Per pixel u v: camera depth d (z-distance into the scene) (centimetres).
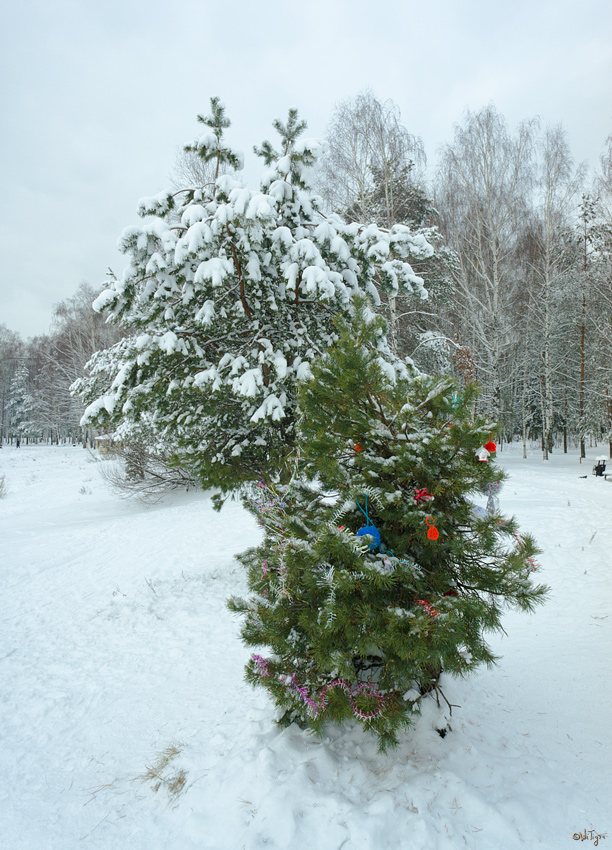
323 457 273
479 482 250
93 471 2512
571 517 884
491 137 2420
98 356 841
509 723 290
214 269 484
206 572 730
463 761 250
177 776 276
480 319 2480
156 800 261
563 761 253
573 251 2712
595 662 359
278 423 577
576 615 453
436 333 1862
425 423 274
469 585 259
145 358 512
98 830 245
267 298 555
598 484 1432
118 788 276
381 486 264
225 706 349
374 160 1973
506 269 2544
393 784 237
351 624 229
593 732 277
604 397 2450
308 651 252
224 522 1155
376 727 229
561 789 232
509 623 450
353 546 232
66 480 2264
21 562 934
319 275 491
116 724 345
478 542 254
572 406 2972
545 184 2461
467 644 236
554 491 1292
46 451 4678
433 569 261
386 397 279
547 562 631
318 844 209
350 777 247
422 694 291
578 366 2880
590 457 2797
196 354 554
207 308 521
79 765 302
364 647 228
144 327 555
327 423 283
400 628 221
